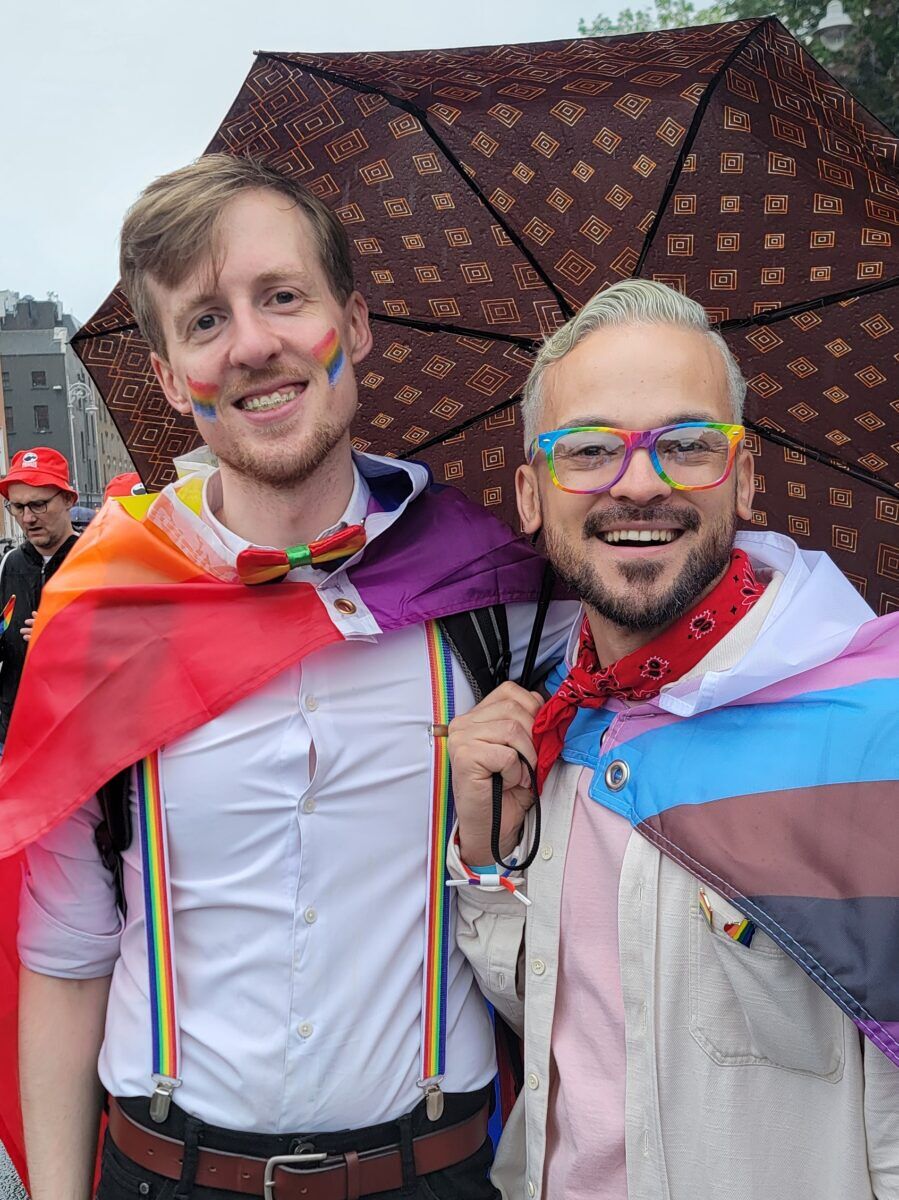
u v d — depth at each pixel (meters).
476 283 1.99
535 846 1.56
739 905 1.31
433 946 1.64
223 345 1.60
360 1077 1.57
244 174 1.60
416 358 2.09
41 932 1.71
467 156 1.90
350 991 1.58
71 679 1.68
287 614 1.66
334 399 1.64
